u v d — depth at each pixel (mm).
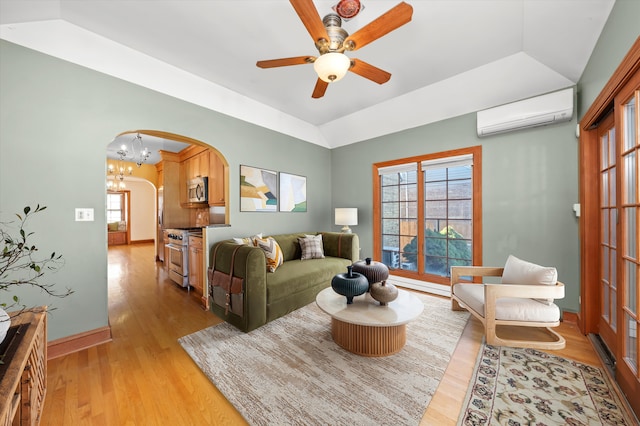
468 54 2455
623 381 1498
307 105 3668
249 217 3461
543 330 2320
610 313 1996
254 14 1929
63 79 2041
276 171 3844
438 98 3191
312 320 2611
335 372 1746
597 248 2236
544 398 1484
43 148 1959
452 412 1391
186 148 5008
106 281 2242
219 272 2646
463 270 2771
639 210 1367
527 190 2791
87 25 2057
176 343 2168
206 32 2139
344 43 1641
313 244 3689
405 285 3795
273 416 1367
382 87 3135
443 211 3574
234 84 3047
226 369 1783
